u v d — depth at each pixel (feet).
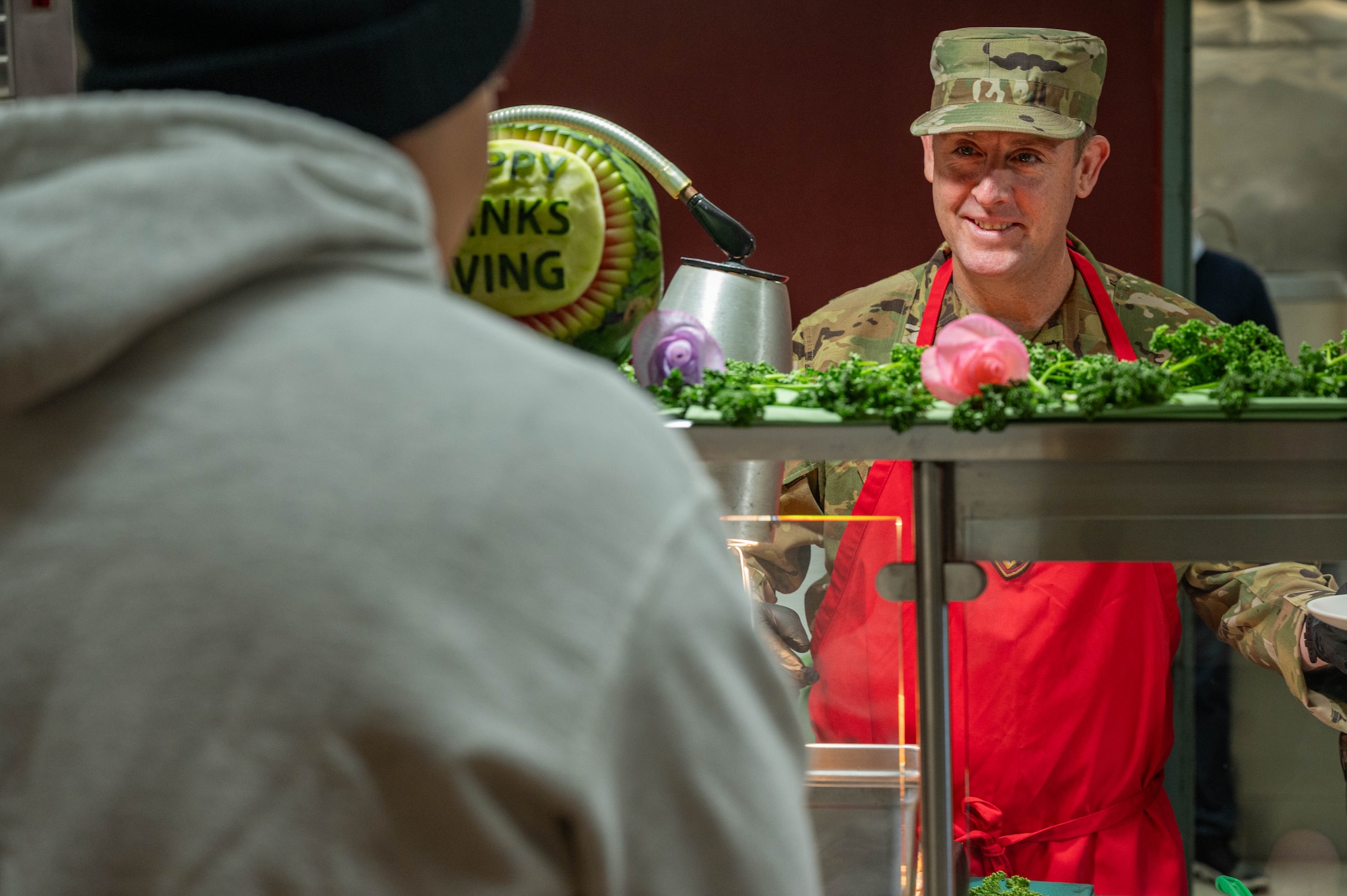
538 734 1.12
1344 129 8.93
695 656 1.24
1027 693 3.07
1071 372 2.89
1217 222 9.11
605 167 3.07
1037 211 5.27
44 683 1.14
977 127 5.09
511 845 1.12
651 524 1.24
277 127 1.27
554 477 1.20
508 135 3.20
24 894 1.11
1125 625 3.04
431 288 1.37
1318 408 2.73
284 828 1.08
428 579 1.13
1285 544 2.78
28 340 1.13
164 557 1.13
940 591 2.84
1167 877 3.11
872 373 2.92
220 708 1.10
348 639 1.10
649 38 7.76
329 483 1.15
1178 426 2.77
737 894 1.25
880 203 7.79
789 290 7.91
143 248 1.15
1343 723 3.05
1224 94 8.96
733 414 2.81
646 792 1.22
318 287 1.27
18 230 1.15
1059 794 3.09
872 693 2.87
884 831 2.86
